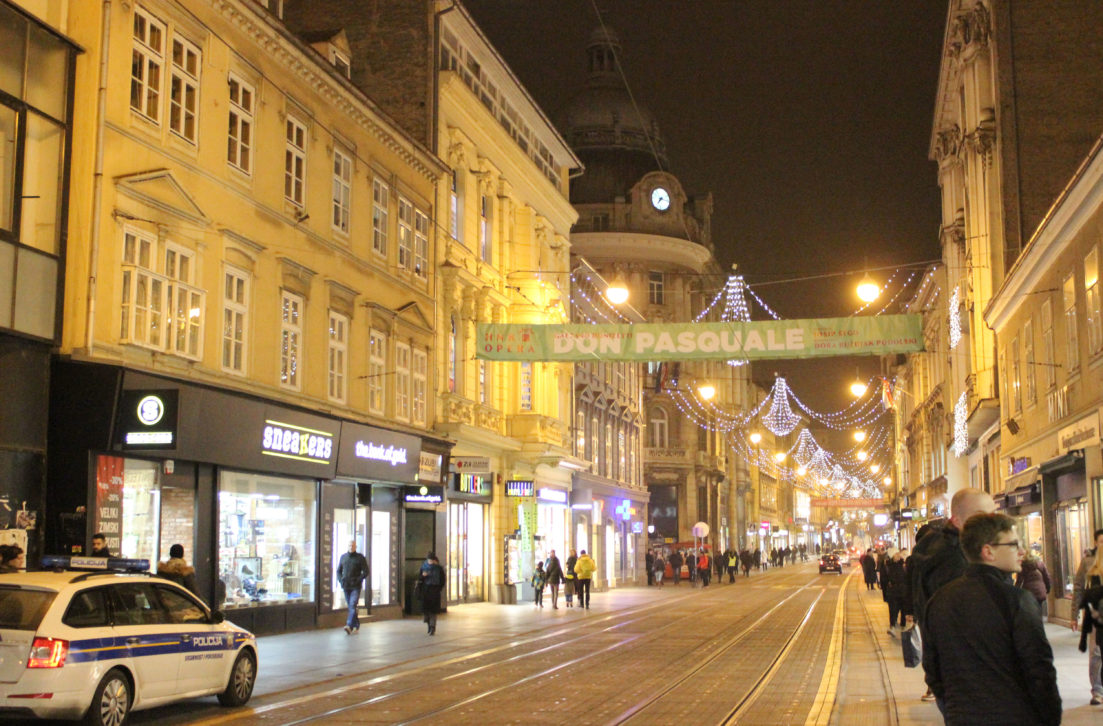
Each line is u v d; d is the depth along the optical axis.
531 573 41.19
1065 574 26.56
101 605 11.88
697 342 25.95
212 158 21.44
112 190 18.39
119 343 18.47
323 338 26.06
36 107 17.17
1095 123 32.41
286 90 24.55
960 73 40.62
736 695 14.61
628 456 61.31
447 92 34.50
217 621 13.63
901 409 91.94
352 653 20.33
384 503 30.12
